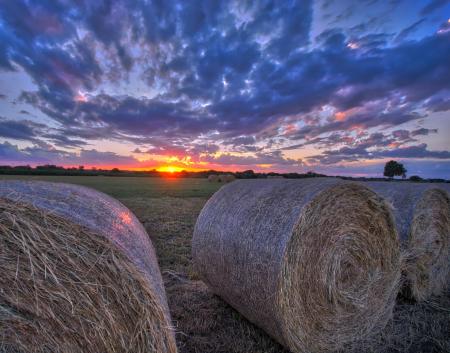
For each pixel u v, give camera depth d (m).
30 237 2.12
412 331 4.36
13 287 2.09
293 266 3.52
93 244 2.26
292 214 3.62
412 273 5.27
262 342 3.95
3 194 2.15
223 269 4.40
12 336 2.08
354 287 4.12
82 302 2.19
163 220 12.43
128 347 2.29
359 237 4.16
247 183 5.20
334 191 3.90
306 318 3.65
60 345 2.15
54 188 2.91
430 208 5.58
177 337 3.97
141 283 2.34
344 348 3.97
